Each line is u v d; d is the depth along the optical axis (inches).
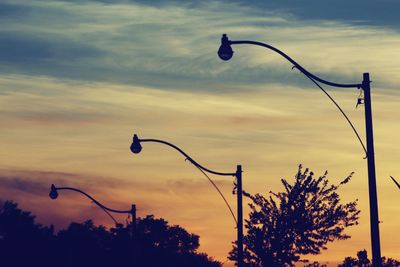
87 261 4175.7
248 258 2322.8
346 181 2306.8
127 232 3582.7
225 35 1087.6
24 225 5137.8
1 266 4906.5
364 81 1078.4
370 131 1072.2
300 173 2306.8
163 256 4165.8
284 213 2298.2
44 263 4722.0
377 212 1069.1
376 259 1063.0
